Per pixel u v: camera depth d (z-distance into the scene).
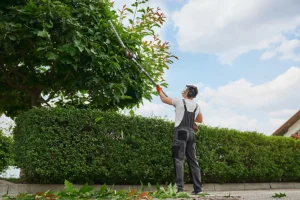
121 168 6.69
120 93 6.78
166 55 7.84
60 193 3.98
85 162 6.34
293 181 10.02
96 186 6.51
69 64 6.52
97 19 6.82
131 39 7.29
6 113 8.60
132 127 6.93
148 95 7.82
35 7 6.04
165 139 7.29
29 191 5.86
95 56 6.35
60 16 6.17
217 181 8.16
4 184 5.69
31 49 6.70
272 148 9.33
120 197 3.91
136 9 7.66
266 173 9.09
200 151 7.77
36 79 7.32
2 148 8.46
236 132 8.57
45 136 5.99
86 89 6.91
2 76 7.77
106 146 6.57
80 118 6.38
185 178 7.59
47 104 7.91
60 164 6.08
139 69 7.05
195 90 5.88
